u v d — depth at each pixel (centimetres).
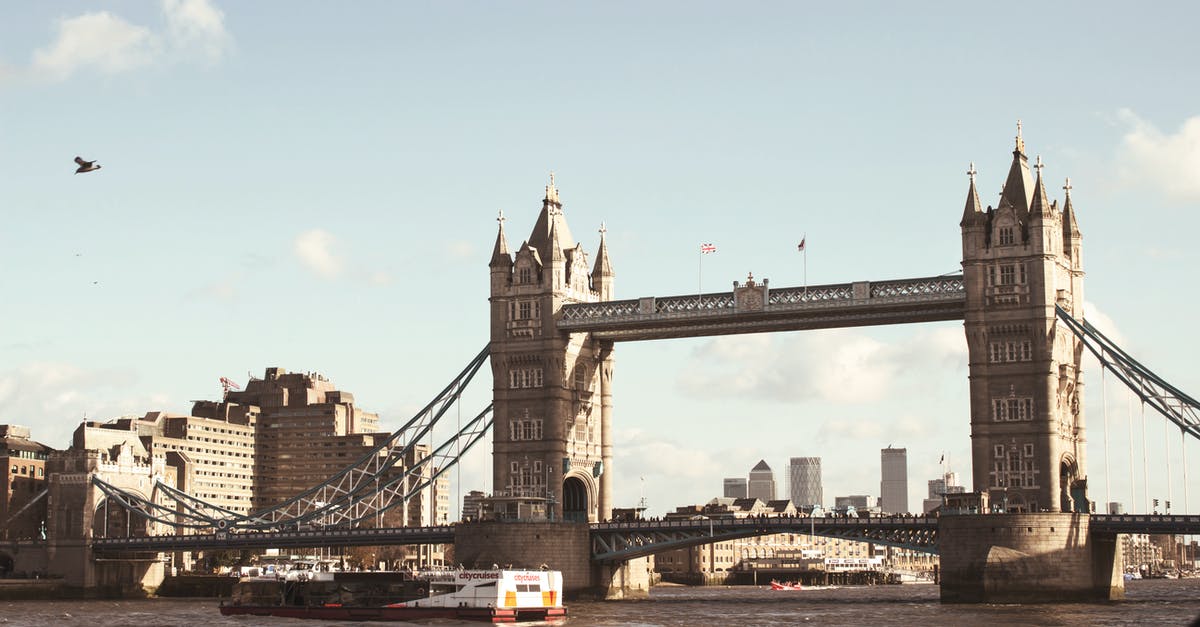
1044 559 19462
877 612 18575
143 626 17000
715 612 19262
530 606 17362
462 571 17350
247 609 18525
